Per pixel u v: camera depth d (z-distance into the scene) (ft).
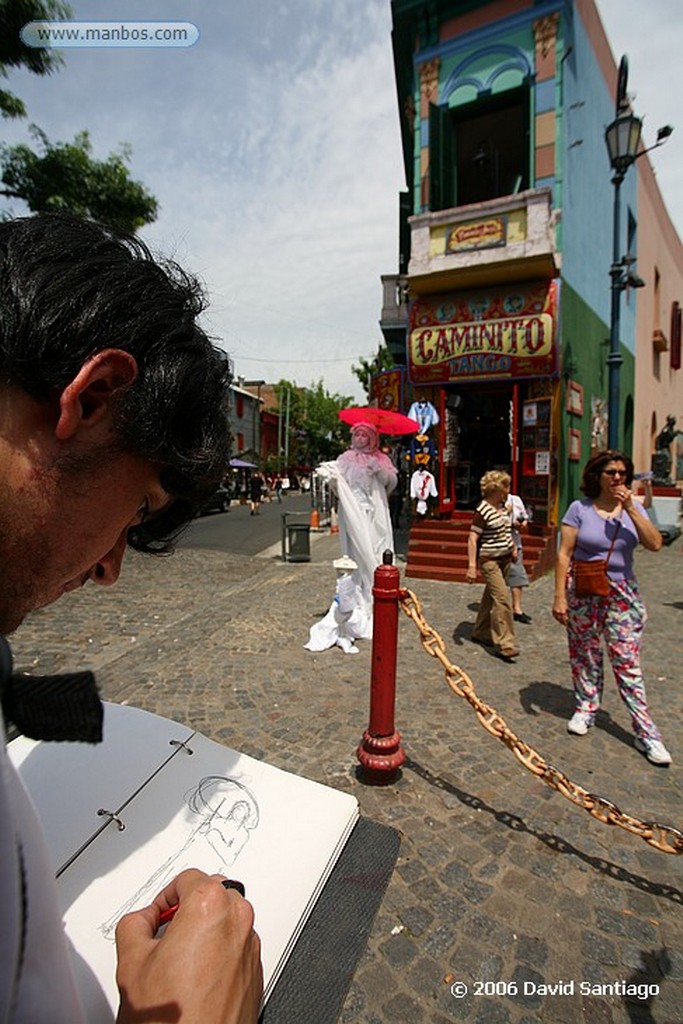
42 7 19.65
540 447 28.37
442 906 6.94
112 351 1.64
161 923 2.16
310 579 27.04
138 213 31.09
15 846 1.31
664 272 64.69
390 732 9.46
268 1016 2.45
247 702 12.78
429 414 29.71
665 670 14.90
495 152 31.53
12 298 1.56
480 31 28.43
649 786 9.52
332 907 2.97
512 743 7.33
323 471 16.97
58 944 1.46
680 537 39.55
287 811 3.34
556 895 7.11
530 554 26.61
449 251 28.25
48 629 19.04
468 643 16.96
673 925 6.67
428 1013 5.63
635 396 53.16
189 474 1.99
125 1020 1.72
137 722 3.63
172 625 19.42
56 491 1.69
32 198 28.68
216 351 2.19
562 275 27.99
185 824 3.09
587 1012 5.63
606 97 36.73
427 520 29.68
